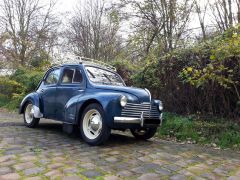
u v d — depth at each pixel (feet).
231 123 23.03
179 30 46.34
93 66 21.94
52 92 22.58
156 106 19.62
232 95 23.94
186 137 22.84
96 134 18.08
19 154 14.58
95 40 80.07
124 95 17.61
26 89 46.09
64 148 16.79
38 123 26.50
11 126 25.04
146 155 15.87
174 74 27.50
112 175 12.05
